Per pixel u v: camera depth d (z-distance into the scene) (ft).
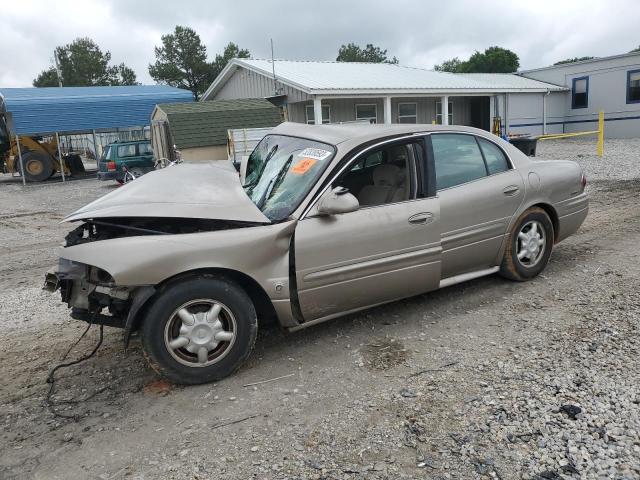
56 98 79.61
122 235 11.82
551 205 16.78
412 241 13.57
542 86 89.56
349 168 12.94
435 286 14.43
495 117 80.84
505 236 15.79
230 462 9.06
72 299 11.68
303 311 12.62
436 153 14.42
